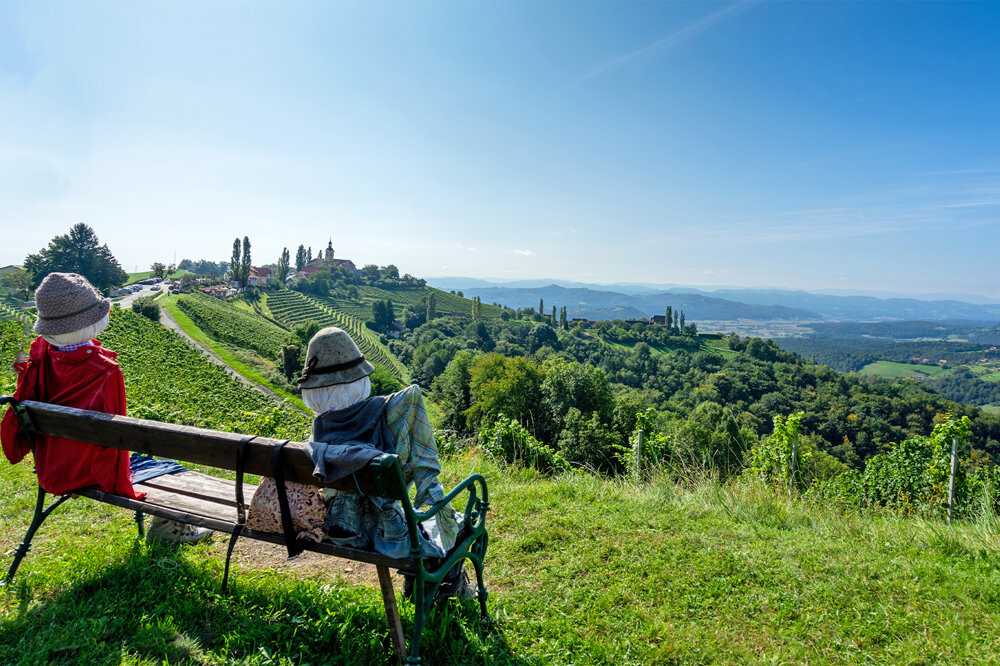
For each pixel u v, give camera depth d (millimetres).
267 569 3420
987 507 5582
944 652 2852
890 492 8789
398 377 102812
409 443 2502
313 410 2545
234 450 2383
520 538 4199
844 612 3256
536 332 144625
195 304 86875
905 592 3506
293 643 2531
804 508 5680
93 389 2943
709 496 5785
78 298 2906
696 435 31672
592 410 40719
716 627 3102
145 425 2486
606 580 3594
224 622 2664
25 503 4211
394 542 2404
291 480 2359
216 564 3299
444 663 2578
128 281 149250
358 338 130500
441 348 111562
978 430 83625
